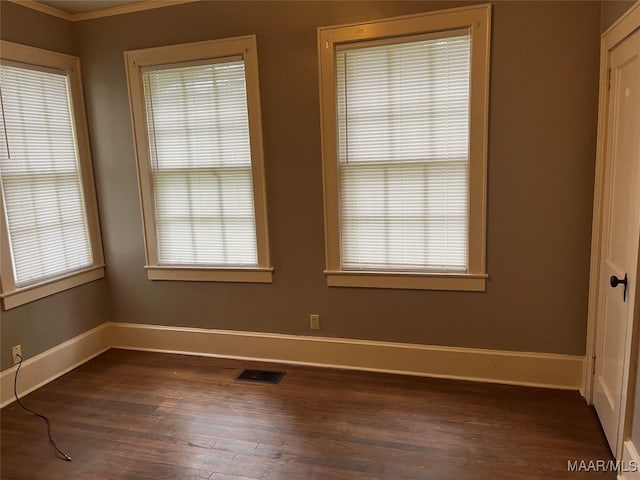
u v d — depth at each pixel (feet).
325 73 9.21
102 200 11.41
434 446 7.39
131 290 11.64
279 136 9.78
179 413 8.66
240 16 9.55
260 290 10.61
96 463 7.29
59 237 10.51
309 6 9.12
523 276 8.92
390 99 9.07
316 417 8.34
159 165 10.80
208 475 6.89
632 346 6.05
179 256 11.11
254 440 7.72
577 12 7.87
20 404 9.16
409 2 8.55
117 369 10.66
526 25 8.10
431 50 8.69
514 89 8.34
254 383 9.73
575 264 8.62
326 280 10.09
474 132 8.63
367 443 7.53
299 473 6.87
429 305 9.55
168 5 9.95
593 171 8.22
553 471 6.73
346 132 9.43
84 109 11.02
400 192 9.37
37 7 9.81
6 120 9.22
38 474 7.06
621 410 6.45
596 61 7.90
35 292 9.84
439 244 9.34
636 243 5.90
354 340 10.15
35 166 9.87
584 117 8.13
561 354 8.97
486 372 9.41
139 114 10.61
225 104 10.07
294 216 10.02
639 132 5.91
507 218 8.80
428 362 9.72
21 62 9.46
